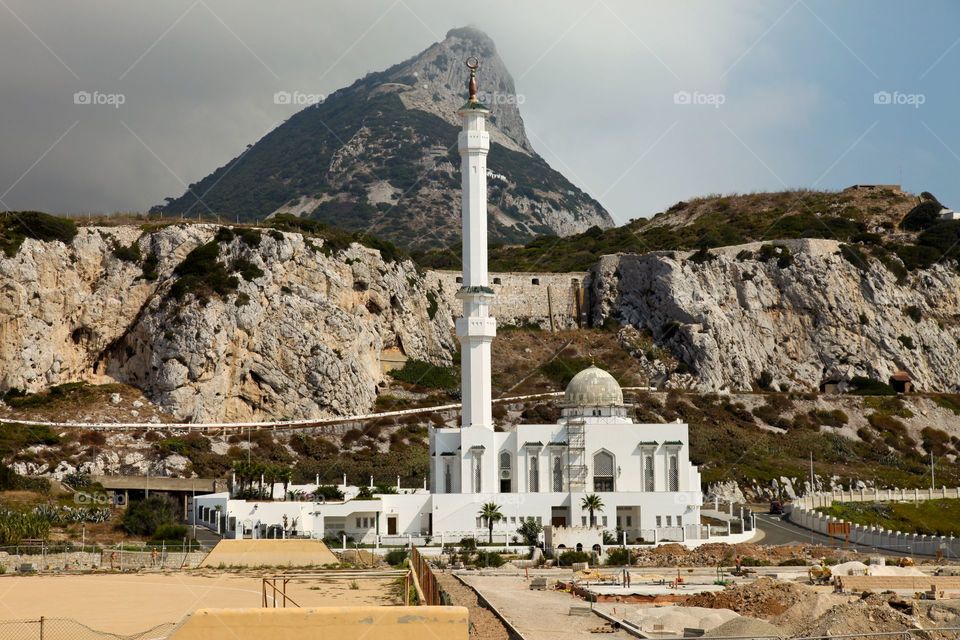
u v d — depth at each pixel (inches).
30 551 4835.1
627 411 6692.9
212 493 6870.1
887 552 5802.2
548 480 6343.5
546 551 5600.4
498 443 6382.9
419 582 3678.6
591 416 6574.8
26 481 6250.0
